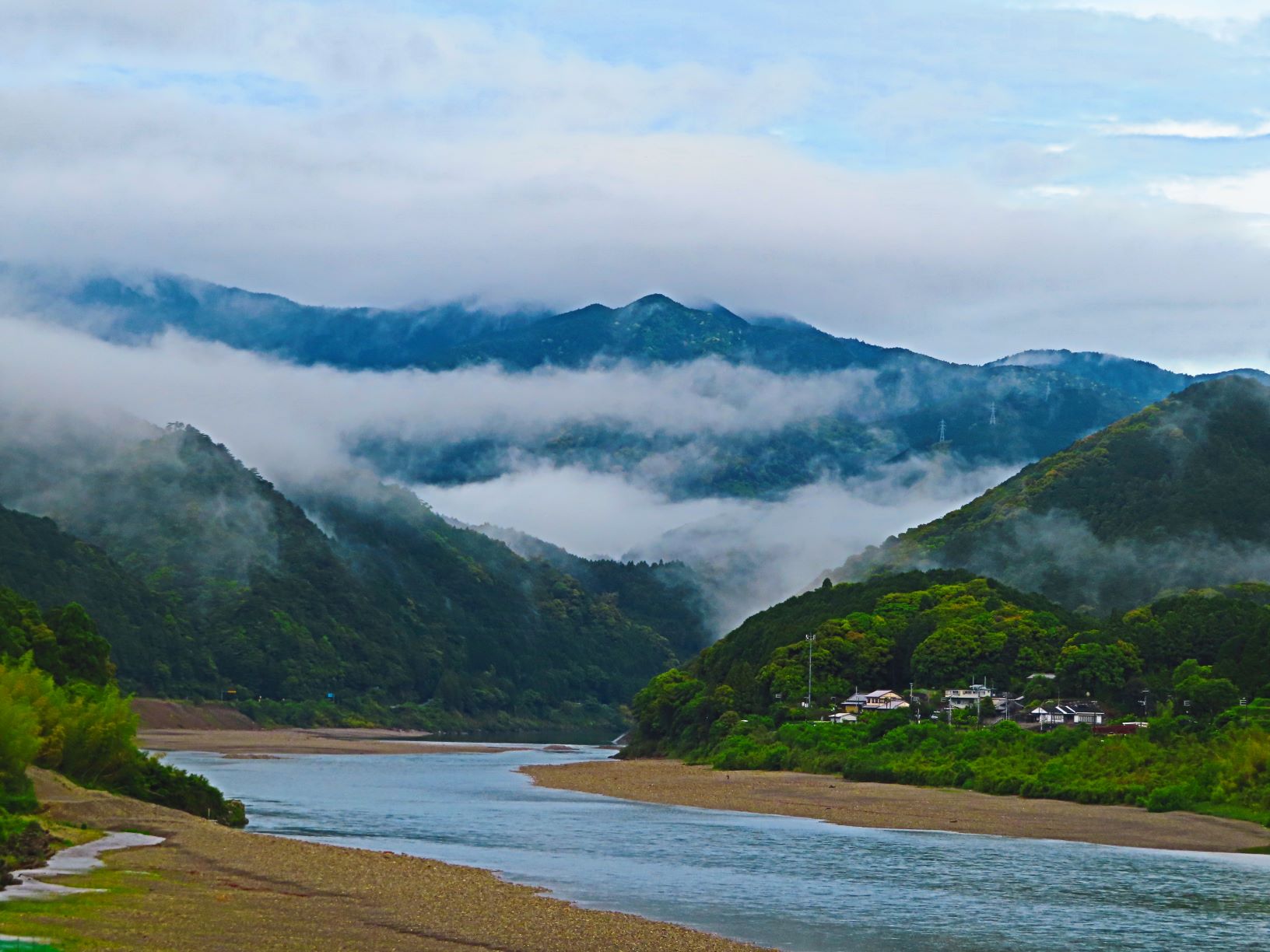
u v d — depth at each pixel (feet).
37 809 246.88
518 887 207.72
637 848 270.26
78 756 284.20
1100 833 309.42
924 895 214.90
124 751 291.99
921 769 441.68
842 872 239.50
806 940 177.06
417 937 162.61
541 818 331.57
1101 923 193.77
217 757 626.64
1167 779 372.79
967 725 520.42
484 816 336.08
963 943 177.78
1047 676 579.48
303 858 220.43
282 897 183.21
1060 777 396.57
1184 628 596.70
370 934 162.50
